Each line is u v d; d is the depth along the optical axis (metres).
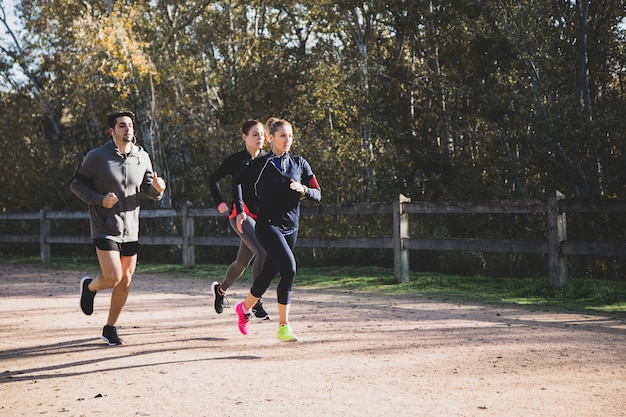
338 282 11.57
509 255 12.95
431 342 6.24
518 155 15.79
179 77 20.62
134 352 6.18
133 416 4.22
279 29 23.28
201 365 5.54
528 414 4.02
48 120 25.98
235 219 7.56
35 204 21.05
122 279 6.58
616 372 4.99
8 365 5.84
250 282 12.30
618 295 8.91
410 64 17.73
